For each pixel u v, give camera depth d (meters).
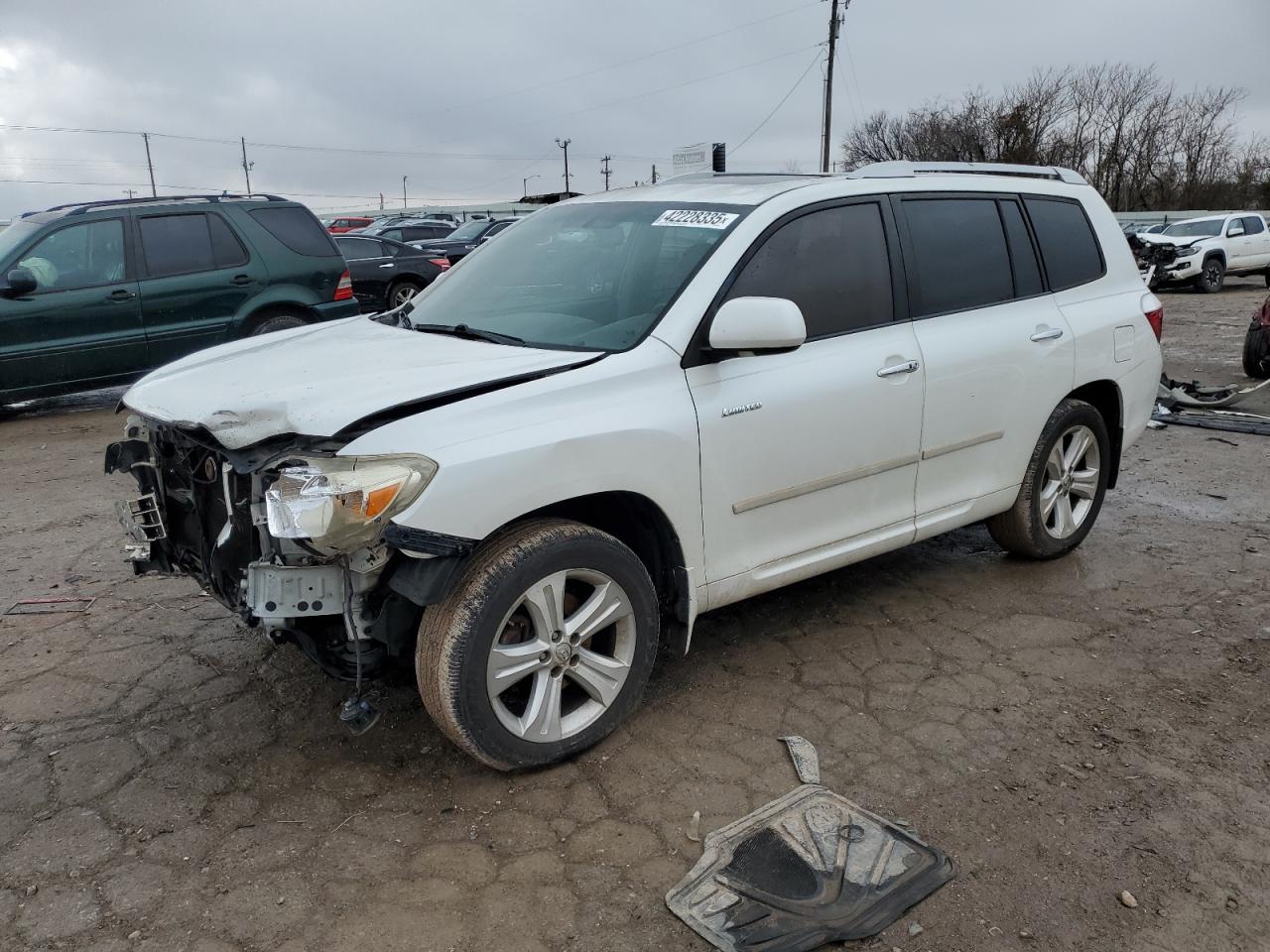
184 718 3.38
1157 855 2.71
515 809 2.88
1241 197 54.38
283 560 2.71
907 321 3.87
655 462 3.08
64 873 2.60
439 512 2.63
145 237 8.56
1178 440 7.48
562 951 2.34
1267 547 5.10
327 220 38.81
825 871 2.61
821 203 3.67
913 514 3.99
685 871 2.63
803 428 3.46
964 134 54.69
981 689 3.62
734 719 3.39
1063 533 4.77
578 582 3.10
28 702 3.48
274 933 2.39
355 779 3.03
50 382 8.27
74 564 4.87
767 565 3.53
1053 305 4.47
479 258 4.24
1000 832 2.80
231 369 3.25
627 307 3.38
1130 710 3.48
